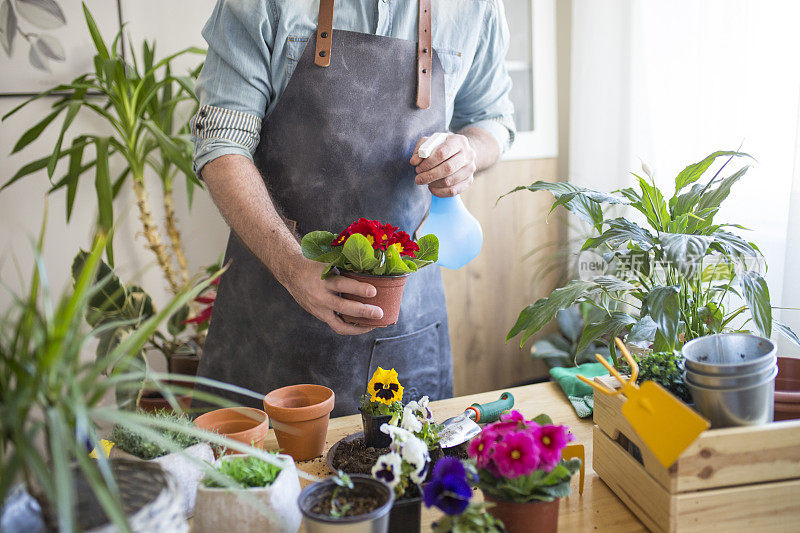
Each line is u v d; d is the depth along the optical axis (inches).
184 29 96.2
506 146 72.1
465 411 48.1
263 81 57.5
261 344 64.1
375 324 45.6
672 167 83.9
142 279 100.4
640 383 38.8
